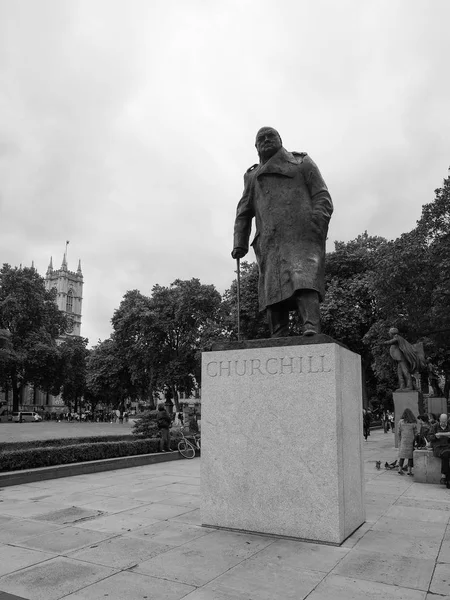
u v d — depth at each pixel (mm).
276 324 6660
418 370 20641
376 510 7293
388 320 23875
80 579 4254
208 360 6391
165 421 15797
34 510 7148
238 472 5941
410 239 22391
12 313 61125
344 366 5996
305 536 5441
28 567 4570
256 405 5949
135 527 6062
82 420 68938
